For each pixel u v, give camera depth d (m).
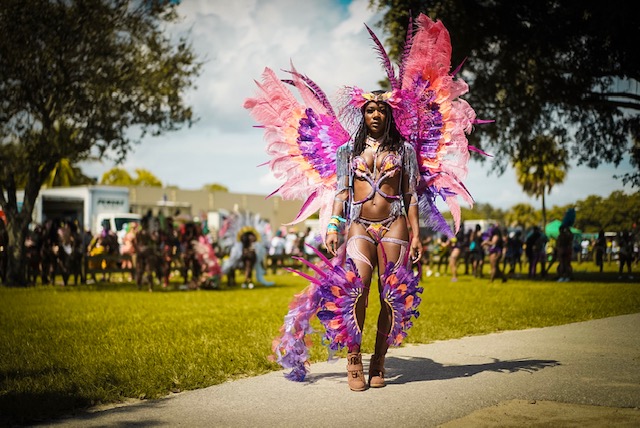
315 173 5.96
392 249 5.45
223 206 61.38
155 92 22.30
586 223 44.53
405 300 5.40
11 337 8.64
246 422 4.29
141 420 4.36
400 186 5.54
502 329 8.92
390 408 4.60
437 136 5.76
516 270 32.25
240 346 7.45
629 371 5.74
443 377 5.64
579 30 20.56
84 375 5.71
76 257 22.50
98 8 21.67
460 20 21.64
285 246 30.75
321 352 7.06
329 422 4.27
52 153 22.03
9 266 22.39
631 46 19.75
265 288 20.41
